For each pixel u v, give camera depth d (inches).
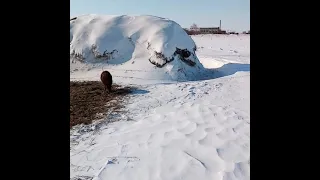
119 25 631.2
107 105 309.6
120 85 426.3
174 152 177.8
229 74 546.0
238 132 209.8
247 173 149.0
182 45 566.9
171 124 238.5
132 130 228.7
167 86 413.4
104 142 204.4
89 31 615.8
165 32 581.3
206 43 1323.8
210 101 321.4
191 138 200.4
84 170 160.9
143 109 295.1
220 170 153.6
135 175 153.0
